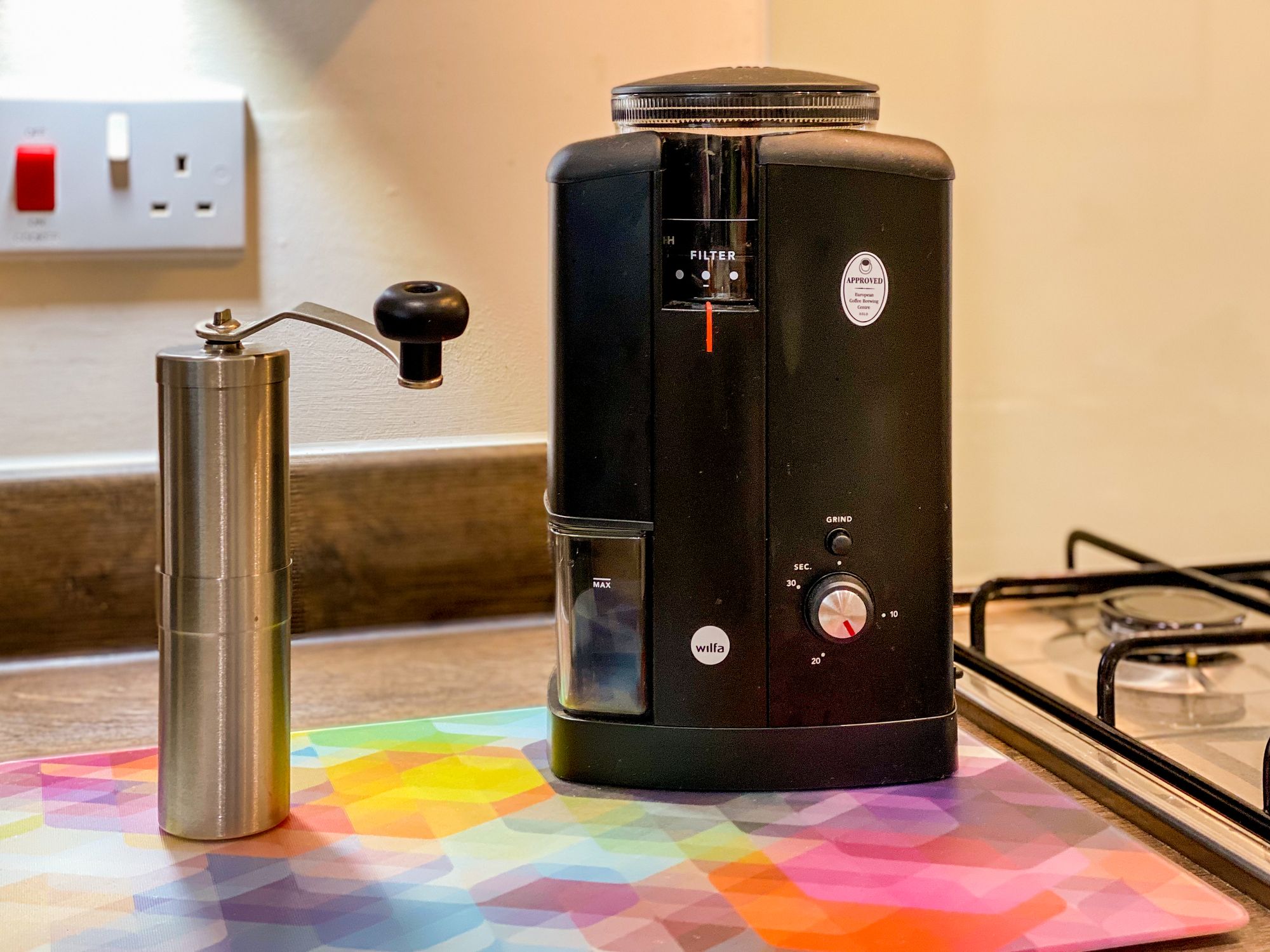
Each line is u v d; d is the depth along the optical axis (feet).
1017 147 3.44
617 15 2.94
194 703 1.82
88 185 2.71
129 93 2.72
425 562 2.93
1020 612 3.15
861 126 2.01
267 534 1.83
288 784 1.93
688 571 1.99
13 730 2.35
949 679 2.08
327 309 1.88
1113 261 3.59
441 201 2.91
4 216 2.67
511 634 2.92
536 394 2.44
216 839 1.85
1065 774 2.12
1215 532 3.80
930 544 2.04
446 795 2.01
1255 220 3.67
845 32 3.18
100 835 1.88
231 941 1.57
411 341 1.77
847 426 1.99
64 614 2.76
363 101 2.84
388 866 1.78
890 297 1.98
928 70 3.30
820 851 1.81
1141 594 2.97
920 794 2.02
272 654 1.86
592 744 2.03
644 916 1.63
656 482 1.98
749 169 1.94
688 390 1.96
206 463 1.77
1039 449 3.63
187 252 2.80
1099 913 1.63
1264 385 3.77
